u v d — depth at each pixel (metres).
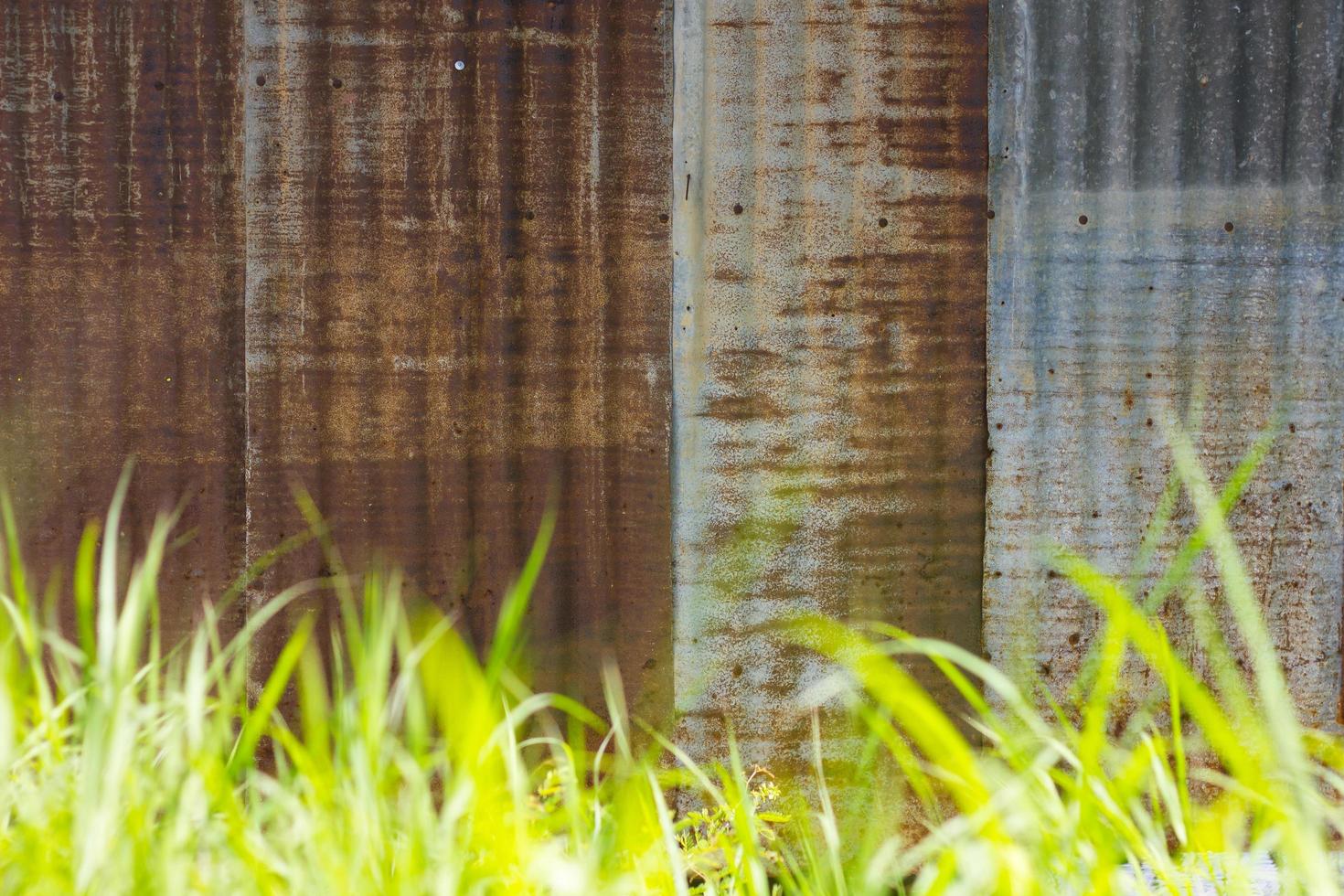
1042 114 3.24
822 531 3.26
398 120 3.16
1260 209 3.28
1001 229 3.26
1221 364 3.29
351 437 3.19
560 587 3.23
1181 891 1.97
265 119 3.14
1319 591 3.31
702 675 3.24
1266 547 3.30
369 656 2.02
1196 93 3.26
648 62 3.20
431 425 3.20
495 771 1.97
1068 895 1.71
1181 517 3.29
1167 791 1.79
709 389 3.24
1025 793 1.73
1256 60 3.26
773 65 3.21
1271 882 2.24
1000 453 3.28
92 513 3.17
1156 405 3.29
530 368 3.22
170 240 3.16
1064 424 3.28
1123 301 3.27
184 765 1.83
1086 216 3.26
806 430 3.26
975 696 1.86
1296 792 1.71
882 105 3.22
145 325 3.17
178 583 3.18
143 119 3.14
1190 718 3.23
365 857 1.68
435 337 3.19
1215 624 3.29
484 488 3.22
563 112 3.19
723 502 3.25
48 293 3.15
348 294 3.18
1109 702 3.26
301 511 3.19
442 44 3.16
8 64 3.12
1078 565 1.92
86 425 3.17
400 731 2.89
